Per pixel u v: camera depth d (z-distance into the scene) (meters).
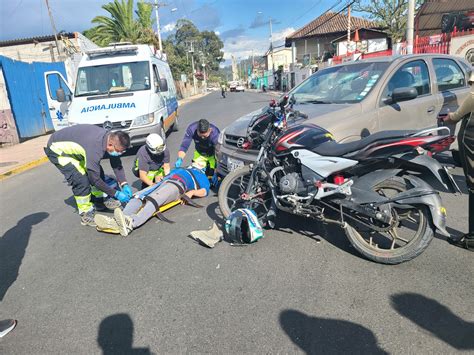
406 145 3.11
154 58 10.73
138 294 3.30
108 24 33.41
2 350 2.75
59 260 4.09
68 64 17.69
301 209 3.65
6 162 10.11
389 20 30.30
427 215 3.20
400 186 3.31
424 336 2.57
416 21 27.84
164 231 4.58
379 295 3.03
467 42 17.45
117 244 4.35
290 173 3.69
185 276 3.53
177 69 53.47
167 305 3.11
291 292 3.16
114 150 4.62
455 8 26.56
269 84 58.00
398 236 3.64
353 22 42.62
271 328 2.74
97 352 2.65
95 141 4.54
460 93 5.91
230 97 39.84
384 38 33.19
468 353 2.40
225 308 3.01
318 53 43.12
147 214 4.70
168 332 2.78
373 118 4.75
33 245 4.56
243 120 5.40
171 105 12.11
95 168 4.55
